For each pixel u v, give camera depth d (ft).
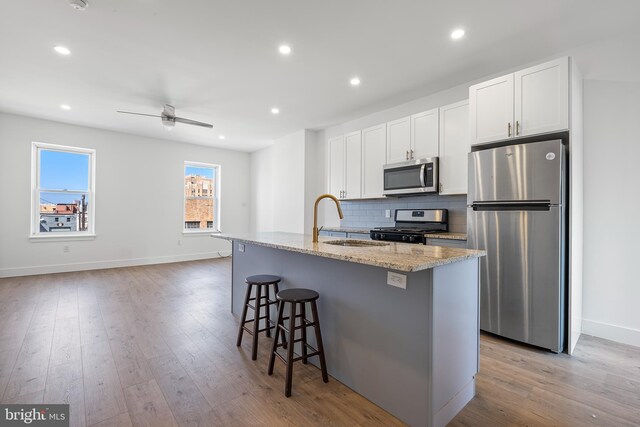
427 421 4.81
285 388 5.92
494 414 5.35
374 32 8.07
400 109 13.47
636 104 7.99
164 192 19.92
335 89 11.76
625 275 8.18
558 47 8.73
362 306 5.88
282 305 6.62
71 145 16.57
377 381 5.58
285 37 8.33
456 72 10.30
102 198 17.65
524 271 7.96
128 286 13.97
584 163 8.68
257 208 23.32
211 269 17.95
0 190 14.92
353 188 14.53
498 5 6.97
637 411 5.41
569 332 7.59
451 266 5.21
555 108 7.72
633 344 8.02
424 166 11.21
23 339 8.27
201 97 12.60
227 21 7.63
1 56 9.32
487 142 8.94
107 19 7.54
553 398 5.79
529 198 7.82
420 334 4.90
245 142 20.67
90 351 7.63
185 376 6.54
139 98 12.70
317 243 7.20
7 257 15.16
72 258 16.85
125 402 5.63
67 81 11.09
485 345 8.13
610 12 7.18
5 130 14.93
